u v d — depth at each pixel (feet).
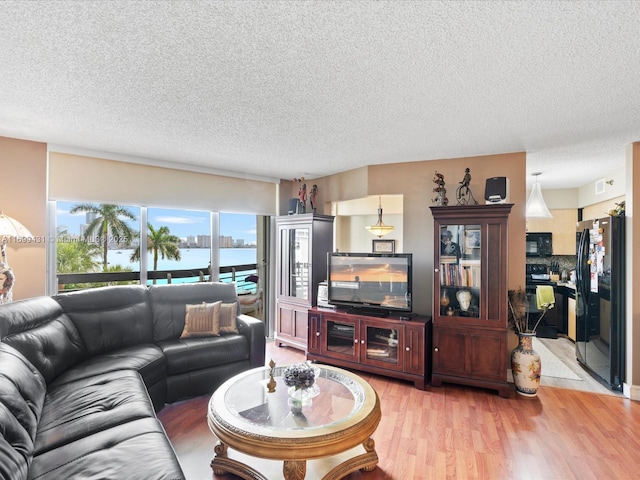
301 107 8.06
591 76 6.47
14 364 6.13
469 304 11.14
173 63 6.14
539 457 7.48
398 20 4.84
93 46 5.59
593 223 12.48
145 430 5.58
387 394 10.71
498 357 10.57
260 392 7.73
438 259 11.43
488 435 8.35
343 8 4.59
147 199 13.20
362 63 6.07
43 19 4.86
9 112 8.47
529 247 19.45
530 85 6.86
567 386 11.43
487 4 4.47
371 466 7.02
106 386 7.27
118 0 4.45
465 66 6.14
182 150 11.93
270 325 17.28
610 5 4.47
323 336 13.08
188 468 7.16
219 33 5.21
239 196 15.70
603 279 11.60
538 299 11.60
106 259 12.62
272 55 5.84
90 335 9.56
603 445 7.94
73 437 5.43
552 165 13.78
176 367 9.79
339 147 11.41
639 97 7.39
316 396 7.49
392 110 8.20
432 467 7.15
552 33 5.12
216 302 11.93
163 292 11.70
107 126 9.50
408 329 11.34
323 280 15.01
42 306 8.65
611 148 11.37
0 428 4.44
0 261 9.72
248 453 5.78
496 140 10.53
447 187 12.79
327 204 16.20
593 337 12.31
